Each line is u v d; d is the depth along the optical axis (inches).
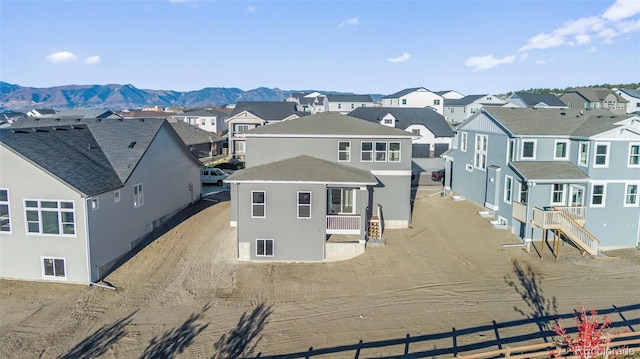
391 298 781.9
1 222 838.5
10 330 673.6
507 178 1111.6
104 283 842.8
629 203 1024.9
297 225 930.7
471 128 1325.0
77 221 821.9
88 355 615.2
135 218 1022.4
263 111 2645.2
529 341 637.3
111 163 1007.0
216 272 889.5
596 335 528.1
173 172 1245.7
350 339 653.3
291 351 624.7
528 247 986.1
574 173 1019.3
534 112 1203.9
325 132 1090.7
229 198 1483.8
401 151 1092.5
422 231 1097.4
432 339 649.0
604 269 898.7
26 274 846.5
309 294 799.7
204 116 3353.8
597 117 1123.9
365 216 957.8
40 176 816.9
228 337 661.9
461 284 832.9
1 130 864.3
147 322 704.4
